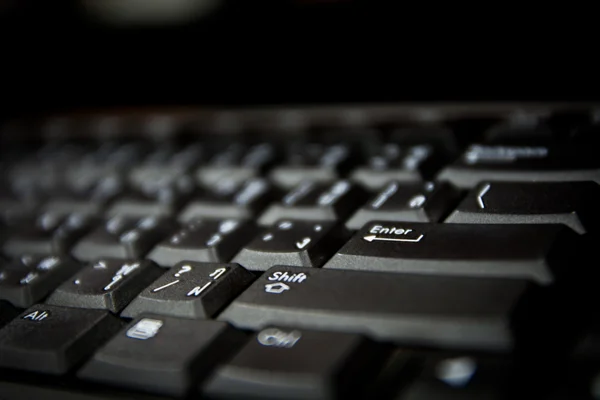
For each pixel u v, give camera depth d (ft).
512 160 0.84
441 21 1.05
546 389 0.63
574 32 0.98
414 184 0.85
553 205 0.75
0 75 1.52
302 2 1.15
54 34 1.46
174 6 1.30
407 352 0.67
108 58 1.41
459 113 1.03
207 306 0.74
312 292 0.72
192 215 0.94
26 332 0.75
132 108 1.40
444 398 0.63
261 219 0.90
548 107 0.98
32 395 0.72
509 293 0.67
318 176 0.96
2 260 0.92
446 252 0.73
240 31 1.23
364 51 1.11
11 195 1.14
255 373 0.66
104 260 0.84
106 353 0.71
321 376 0.64
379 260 0.74
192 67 1.30
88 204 1.03
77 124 1.42
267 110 1.22
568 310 0.68
